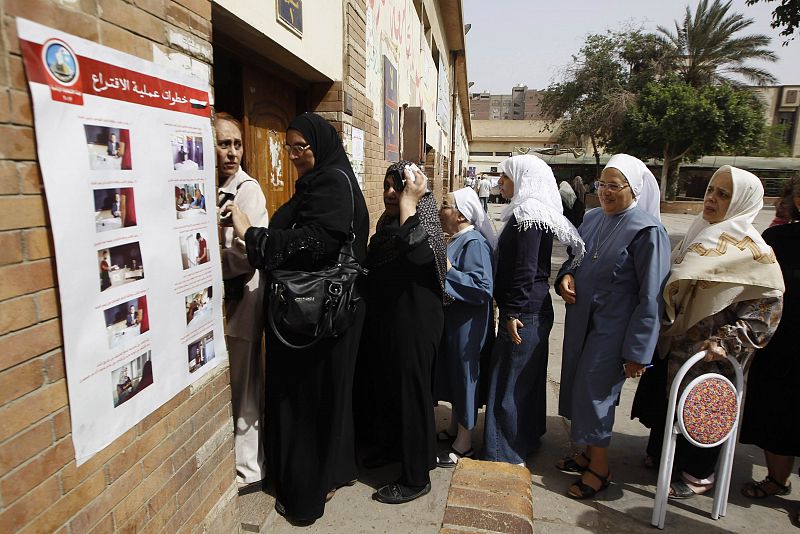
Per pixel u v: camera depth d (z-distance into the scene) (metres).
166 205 1.63
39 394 1.20
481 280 2.73
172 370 1.71
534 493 2.77
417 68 9.16
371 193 5.11
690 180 34.03
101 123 1.33
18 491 1.16
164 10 1.62
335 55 3.88
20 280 1.14
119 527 1.48
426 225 2.50
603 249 2.71
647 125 23.61
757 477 3.01
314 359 2.40
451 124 19.61
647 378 2.97
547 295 2.88
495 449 2.92
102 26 1.35
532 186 2.81
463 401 2.91
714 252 2.41
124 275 1.44
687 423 2.35
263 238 2.10
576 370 2.82
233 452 2.20
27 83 1.13
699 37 25.03
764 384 2.68
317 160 2.36
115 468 1.45
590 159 34.56
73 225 1.26
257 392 2.56
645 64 25.75
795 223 2.67
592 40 25.72
